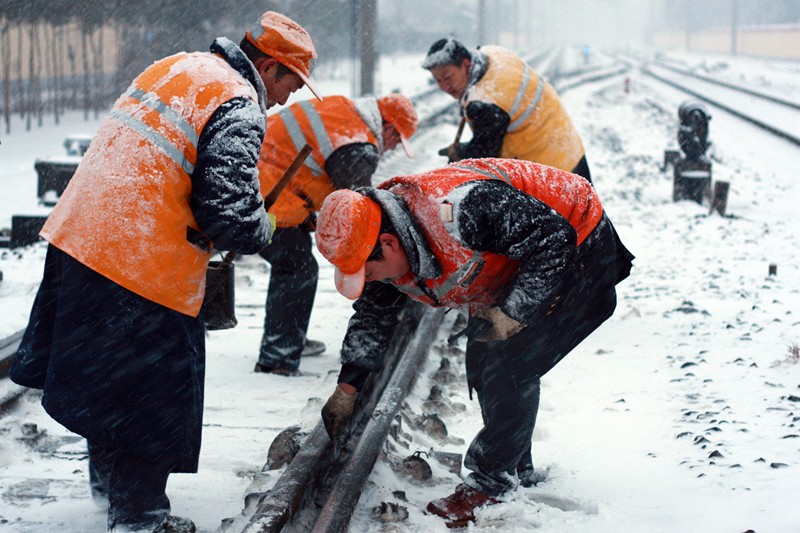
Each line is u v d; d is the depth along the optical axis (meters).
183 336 3.30
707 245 10.50
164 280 3.21
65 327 3.18
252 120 3.27
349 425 4.17
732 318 6.91
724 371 5.58
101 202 3.17
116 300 3.16
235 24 39.59
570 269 3.44
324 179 5.34
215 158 3.19
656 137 27.34
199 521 3.64
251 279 8.12
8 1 28.78
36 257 8.76
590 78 58.31
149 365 3.22
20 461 4.17
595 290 3.58
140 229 3.16
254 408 4.97
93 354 3.17
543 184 3.47
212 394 5.20
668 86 56.44
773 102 41.25
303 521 3.50
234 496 3.89
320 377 5.57
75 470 4.07
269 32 3.62
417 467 4.03
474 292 3.40
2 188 17.88
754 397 5.04
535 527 3.54
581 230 3.49
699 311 7.12
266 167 5.29
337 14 51.22
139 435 3.23
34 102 31.30
